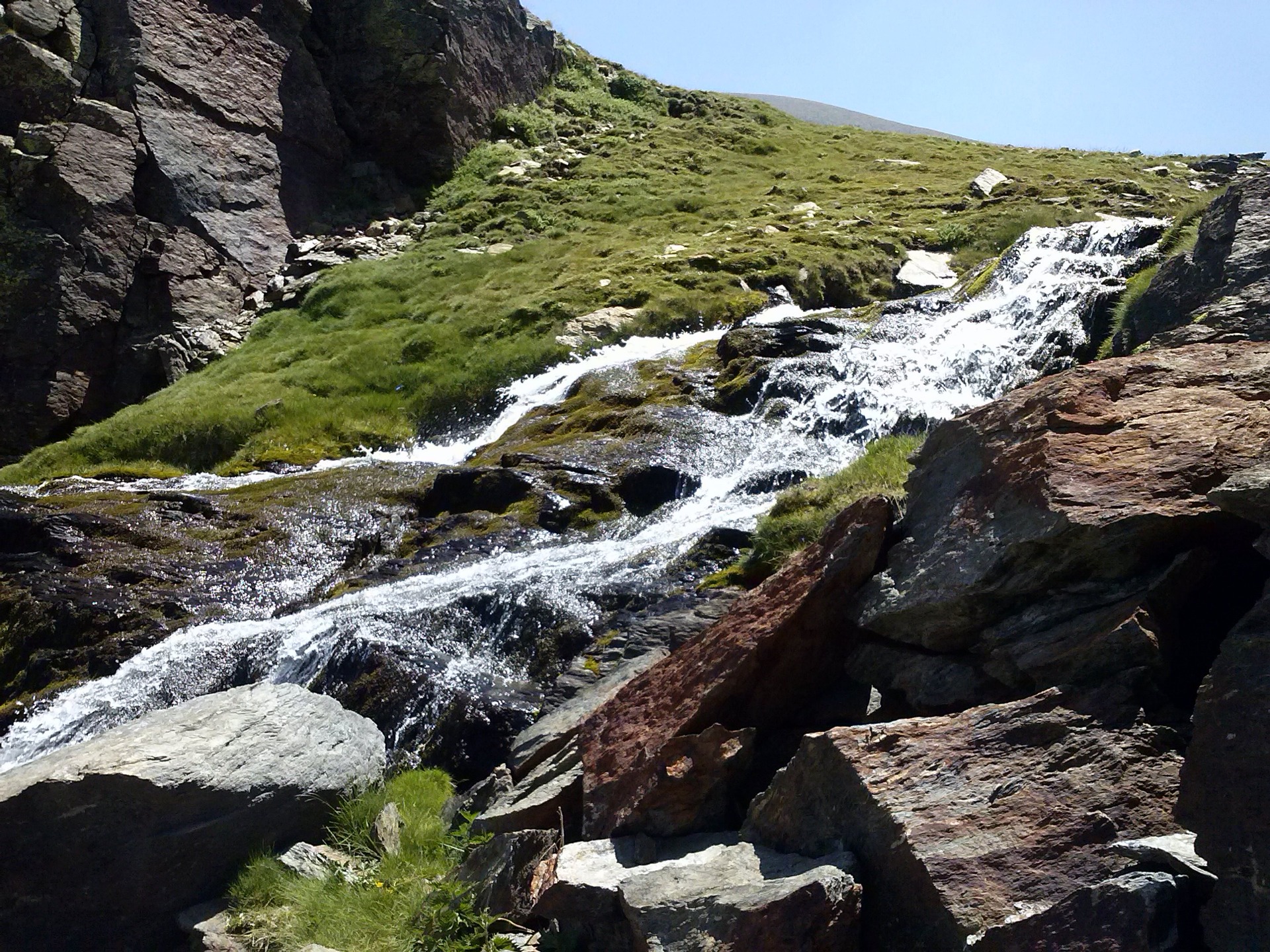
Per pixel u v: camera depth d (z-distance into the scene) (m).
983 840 4.70
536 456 15.45
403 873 7.34
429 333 22.25
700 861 5.56
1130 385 6.44
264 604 13.44
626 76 40.09
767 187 30.58
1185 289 11.08
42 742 11.57
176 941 7.41
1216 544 5.44
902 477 10.90
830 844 5.25
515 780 7.96
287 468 18.72
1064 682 5.34
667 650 9.40
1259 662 4.17
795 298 21.88
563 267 24.70
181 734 7.81
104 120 25.86
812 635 6.71
